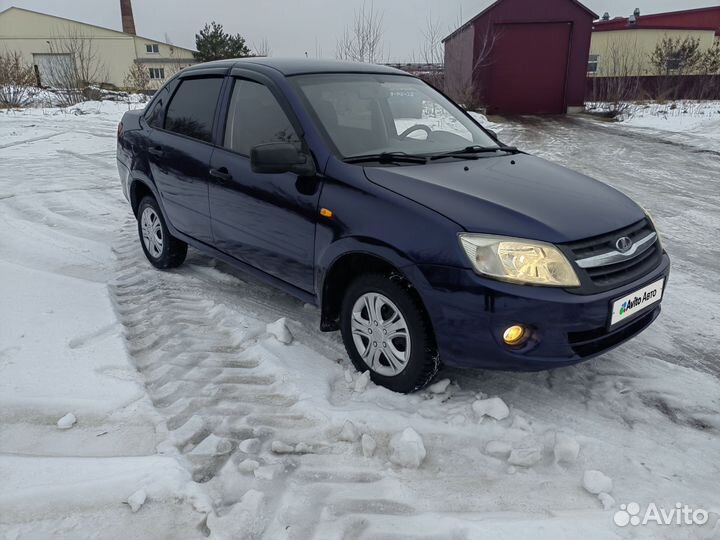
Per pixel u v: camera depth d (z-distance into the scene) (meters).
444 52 24.30
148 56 45.72
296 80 3.58
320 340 3.60
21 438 2.58
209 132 4.00
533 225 2.61
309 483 2.35
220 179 3.79
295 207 3.25
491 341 2.56
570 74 20.36
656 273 2.91
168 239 4.61
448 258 2.58
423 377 2.84
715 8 29.23
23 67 22.52
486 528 2.10
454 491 2.33
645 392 3.05
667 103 20.83
